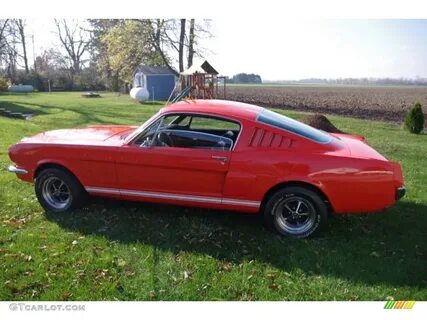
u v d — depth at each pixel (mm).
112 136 4574
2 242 3736
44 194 4484
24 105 20797
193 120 4047
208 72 23203
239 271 3320
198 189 3961
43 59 57781
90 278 3162
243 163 3760
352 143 4211
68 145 4238
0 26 43969
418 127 12562
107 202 4766
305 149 3750
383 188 3629
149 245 3732
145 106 21625
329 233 4043
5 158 7008
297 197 3820
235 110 4035
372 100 27781
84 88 50938
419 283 3178
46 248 3631
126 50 28578
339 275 3279
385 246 3787
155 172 4016
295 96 32062
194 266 3377
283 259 3521
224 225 4203
